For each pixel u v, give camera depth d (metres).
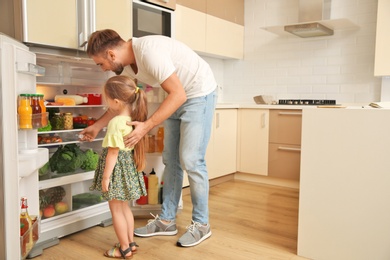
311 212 1.79
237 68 4.12
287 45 3.78
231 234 2.15
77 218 2.09
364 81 3.35
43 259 1.78
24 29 1.71
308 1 3.36
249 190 3.28
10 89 1.29
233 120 3.53
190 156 1.94
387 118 1.57
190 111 1.92
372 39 3.28
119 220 1.78
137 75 1.92
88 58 2.02
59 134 2.16
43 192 2.04
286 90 3.81
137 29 2.34
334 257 1.74
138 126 1.68
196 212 2.05
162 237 2.09
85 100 2.20
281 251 1.90
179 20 3.09
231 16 3.80
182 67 1.87
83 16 1.94
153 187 2.39
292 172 3.27
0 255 1.30
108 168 1.68
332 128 1.71
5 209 1.30
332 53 3.51
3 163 1.29
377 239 1.63
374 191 1.62
